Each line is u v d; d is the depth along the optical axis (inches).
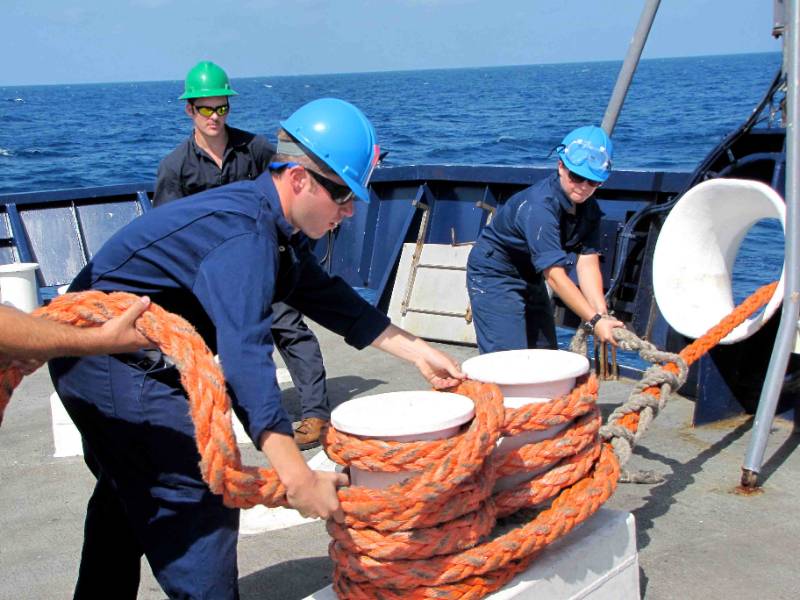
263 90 6235.2
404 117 2114.9
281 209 80.9
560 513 92.0
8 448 178.5
